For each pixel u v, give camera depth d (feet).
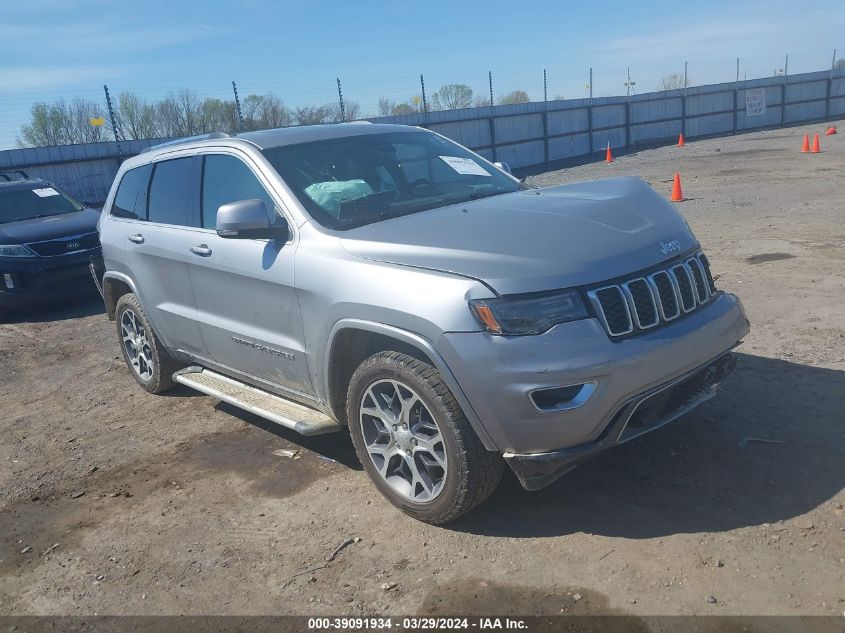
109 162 72.33
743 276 25.89
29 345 27.37
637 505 11.87
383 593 10.49
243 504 13.46
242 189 14.73
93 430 18.01
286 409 14.24
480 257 10.86
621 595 9.84
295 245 13.12
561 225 11.59
